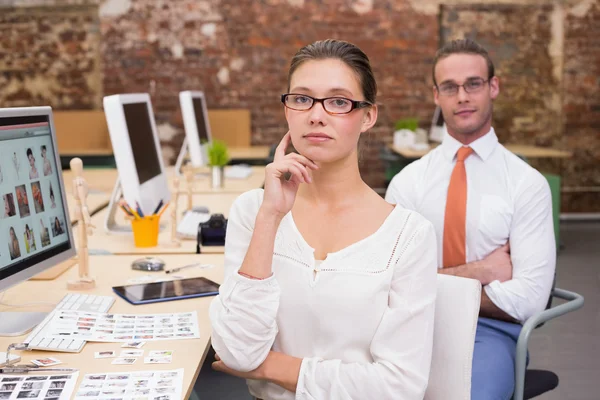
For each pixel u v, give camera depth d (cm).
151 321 184
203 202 405
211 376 339
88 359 158
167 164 764
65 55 759
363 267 148
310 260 149
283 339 150
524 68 759
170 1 746
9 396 136
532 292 223
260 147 767
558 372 355
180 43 752
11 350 163
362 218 153
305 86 146
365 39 764
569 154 638
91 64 762
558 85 760
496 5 754
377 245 150
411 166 254
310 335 148
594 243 645
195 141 495
